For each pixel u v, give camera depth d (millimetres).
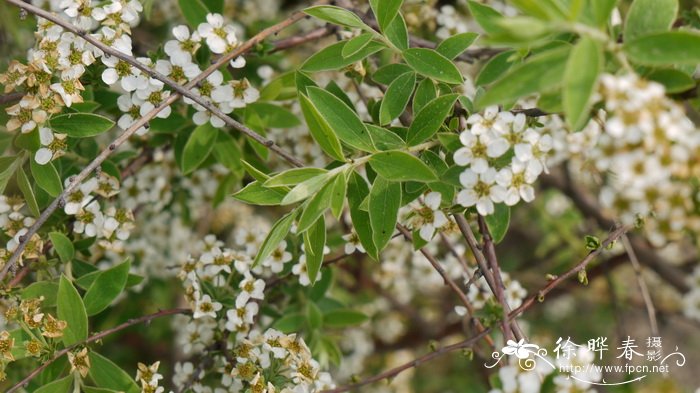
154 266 511
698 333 677
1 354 388
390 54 443
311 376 408
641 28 357
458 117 404
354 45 392
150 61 408
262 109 441
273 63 510
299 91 382
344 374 584
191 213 515
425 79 397
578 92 331
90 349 399
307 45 540
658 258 558
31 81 392
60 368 402
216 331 432
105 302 403
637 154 341
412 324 637
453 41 404
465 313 423
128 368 594
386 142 386
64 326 390
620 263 544
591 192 572
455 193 390
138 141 480
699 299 520
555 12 337
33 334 393
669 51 339
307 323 460
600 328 643
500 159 377
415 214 391
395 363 612
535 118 391
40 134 396
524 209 616
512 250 648
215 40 413
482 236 407
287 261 438
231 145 445
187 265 443
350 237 425
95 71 412
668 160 339
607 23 363
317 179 371
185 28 411
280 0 567
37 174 400
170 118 443
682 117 347
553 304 654
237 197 383
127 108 409
